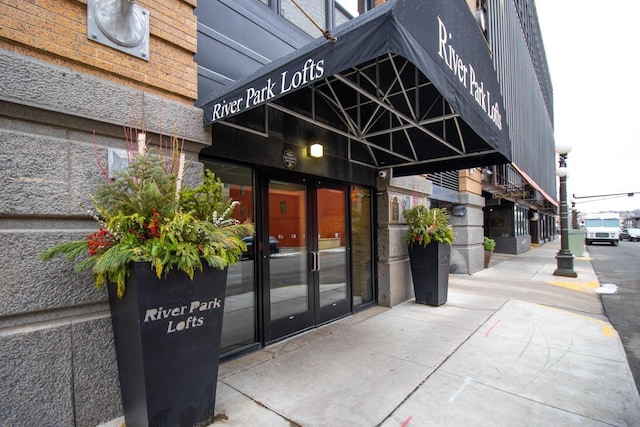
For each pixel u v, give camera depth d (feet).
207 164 13.01
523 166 50.62
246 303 14.40
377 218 22.00
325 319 17.89
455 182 35.88
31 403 7.48
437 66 9.58
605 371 12.17
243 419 9.16
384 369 12.32
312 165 16.71
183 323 7.89
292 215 16.44
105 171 8.79
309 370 12.28
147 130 9.48
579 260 52.47
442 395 10.48
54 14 8.09
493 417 9.32
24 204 7.54
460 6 11.64
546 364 12.75
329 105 17.44
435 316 19.24
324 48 8.75
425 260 21.66
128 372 7.93
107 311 8.86
